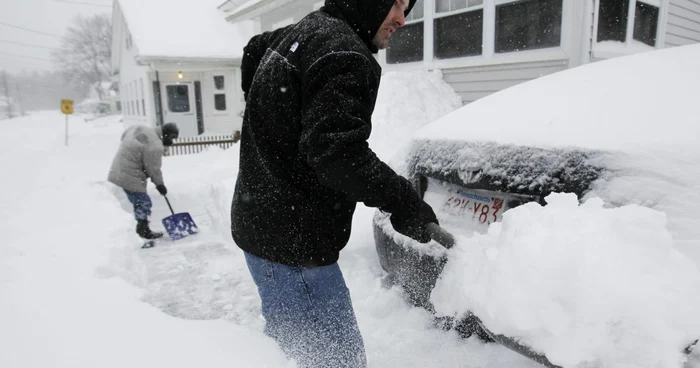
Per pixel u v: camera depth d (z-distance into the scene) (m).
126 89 22.61
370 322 2.35
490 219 1.94
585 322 1.00
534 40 6.53
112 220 4.33
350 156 1.19
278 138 1.38
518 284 1.10
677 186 1.43
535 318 1.05
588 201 1.25
